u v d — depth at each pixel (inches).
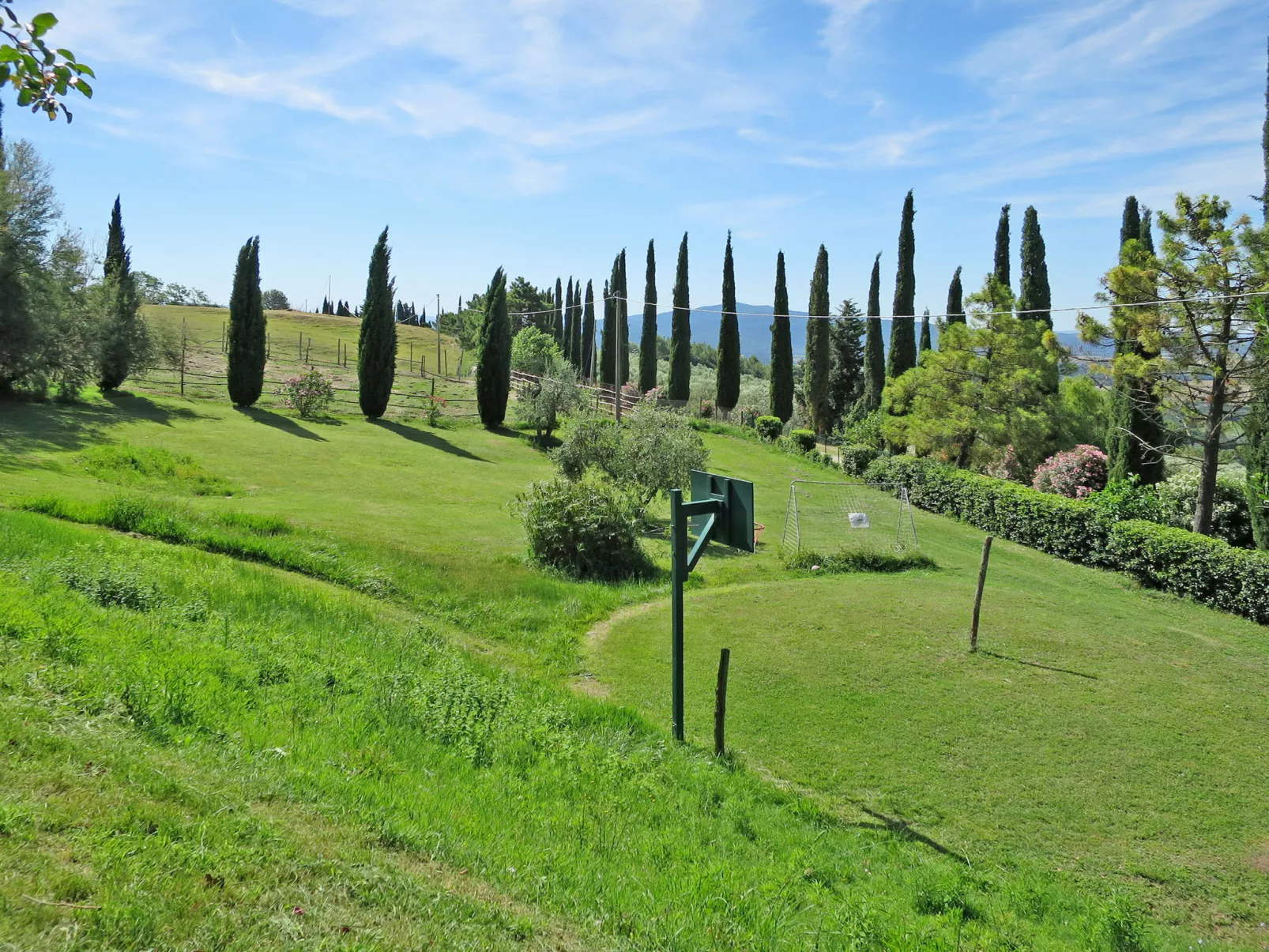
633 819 270.5
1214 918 271.4
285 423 1407.5
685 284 2007.9
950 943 205.9
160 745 227.5
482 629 522.6
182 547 538.3
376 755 267.7
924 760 373.7
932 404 1278.3
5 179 1151.6
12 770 180.9
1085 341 893.2
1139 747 394.0
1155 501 865.5
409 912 166.1
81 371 1321.4
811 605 613.9
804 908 220.8
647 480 974.4
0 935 128.0
